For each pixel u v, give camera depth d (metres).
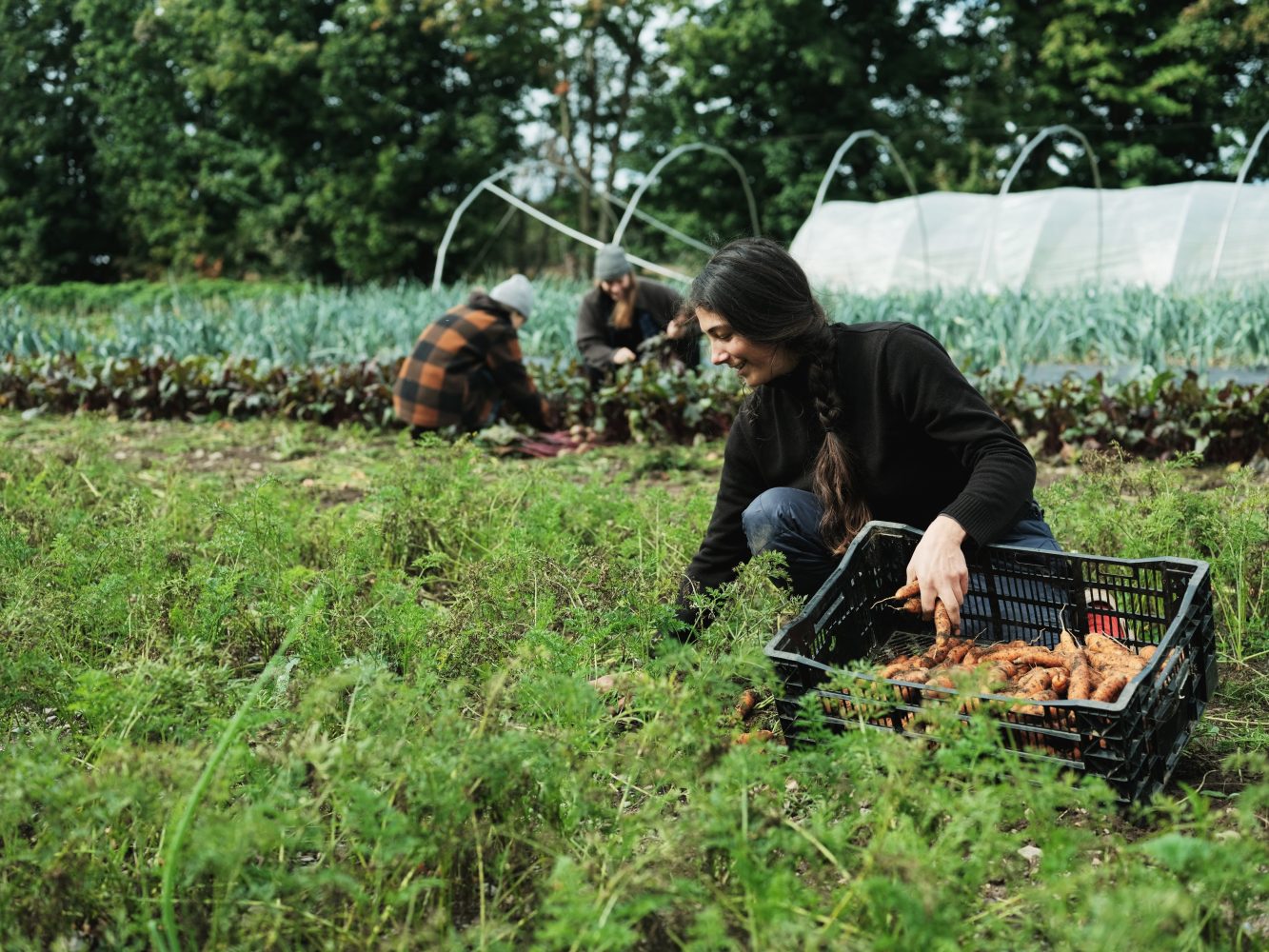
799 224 27.91
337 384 8.07
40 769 1.96
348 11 28.92
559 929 1.61
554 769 2.08
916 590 2.71
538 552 3.50
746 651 2.32
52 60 34.50
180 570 3.58
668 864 2.08
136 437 7.89
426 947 1.92
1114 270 15.52
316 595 2.91
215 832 1.78
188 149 31.22
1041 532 3.00
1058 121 26.72
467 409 7.07
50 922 1.94
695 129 28.73
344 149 29.48
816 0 26.59
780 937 1.65
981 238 16.33
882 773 2.16
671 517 4.50
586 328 7.72
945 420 2.78
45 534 4.17
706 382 7.22
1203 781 2.57
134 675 2.39
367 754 1.97
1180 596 2.66
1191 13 25.44
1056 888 1.69
